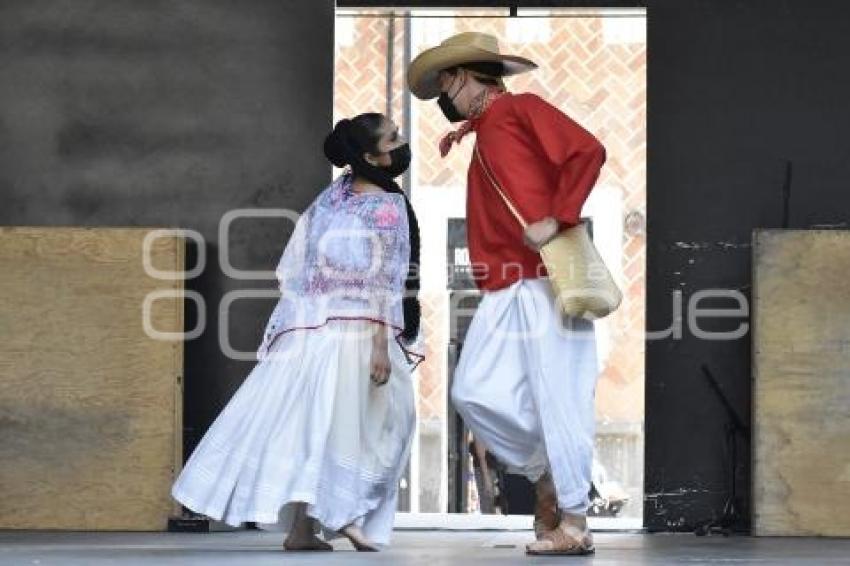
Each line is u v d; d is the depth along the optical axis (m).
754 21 23.94
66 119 24.61
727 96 23.94
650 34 24.00
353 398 18.64
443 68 18.06
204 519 23.33
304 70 24.52
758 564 16.50
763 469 22.73
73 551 18.27
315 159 24.50
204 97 24.56
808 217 23.84
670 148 23.95
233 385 24.38
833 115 23.88
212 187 24.55
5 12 24.70
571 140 17.14
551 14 24.84
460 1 24.52
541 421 17.47
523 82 34.62
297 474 18.38
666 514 23.72
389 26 33.81
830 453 22.72
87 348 23.55
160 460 23.39
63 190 24.61
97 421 23.50
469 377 17.69
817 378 22.78
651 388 23.84
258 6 24.59
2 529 23.39
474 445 28.81
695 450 23.77
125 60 24.66
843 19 23.89
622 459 35.38
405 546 20.70
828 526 22.66
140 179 24.56
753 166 23.91
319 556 17.53
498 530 25.17
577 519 17.77
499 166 17.45
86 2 24.66
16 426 23.50
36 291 23.62
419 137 34.81
